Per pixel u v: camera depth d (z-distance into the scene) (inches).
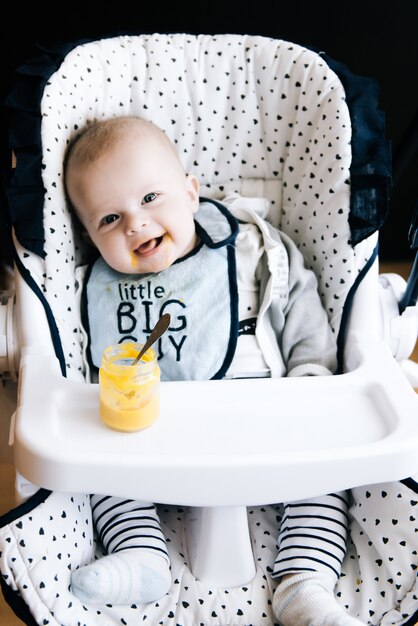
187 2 63.3
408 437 37.1
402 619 42.6
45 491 39.7
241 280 51.1
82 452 35.9
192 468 35.6
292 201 53.4
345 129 47.6
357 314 48.2
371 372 42.2
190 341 49.0
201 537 43.9
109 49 50.2
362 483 37.2
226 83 51.4
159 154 47.3
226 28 65.5
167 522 48.9
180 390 40.1
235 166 54.3
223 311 49.5
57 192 46.1
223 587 44.9
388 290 52.2
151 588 43.0
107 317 49.9
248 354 49.6
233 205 53.1
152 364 36.9
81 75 48.1
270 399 40.1
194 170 54.6
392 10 65.2
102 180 46.1
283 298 50.5
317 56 49.4
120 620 42.8
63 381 40.9
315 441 37.9
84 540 43.7
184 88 51.6
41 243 45.3
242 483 36.2
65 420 38.4
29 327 44.6
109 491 36.3
